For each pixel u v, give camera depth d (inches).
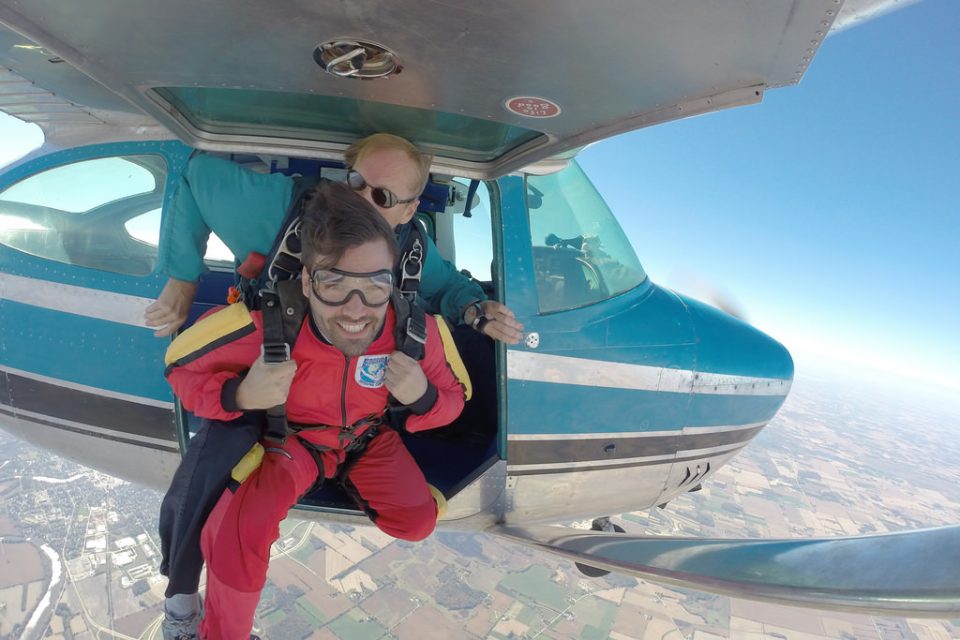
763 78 43.8
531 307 93.2
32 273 91.4
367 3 36.8
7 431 112.0
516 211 92.6
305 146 72.6
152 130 88.4
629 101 50.7
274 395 57.8
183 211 74.1
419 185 70.2
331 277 53.3
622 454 107.7
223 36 42.9
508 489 100.6
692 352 111.0
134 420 91.9
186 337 60.4
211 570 58.1
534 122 59.7
